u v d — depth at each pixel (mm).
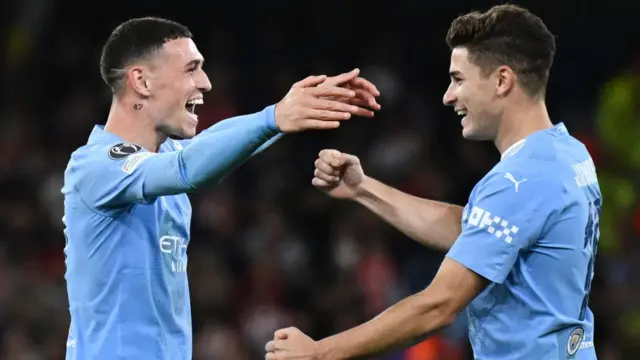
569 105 46312
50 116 45125
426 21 48281
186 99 17219
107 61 17234
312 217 41062
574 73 47094
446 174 43062
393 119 44812
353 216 39188
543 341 16188
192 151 15312
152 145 17344
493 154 43750
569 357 16438
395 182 42406
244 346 36188
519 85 16797
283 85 46375
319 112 15055
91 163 16281
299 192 42281
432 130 45125
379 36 48344
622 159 37906
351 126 44625
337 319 36312
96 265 16594
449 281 15969
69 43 46562
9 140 43062
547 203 15984
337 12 48719
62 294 36594
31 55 46062
